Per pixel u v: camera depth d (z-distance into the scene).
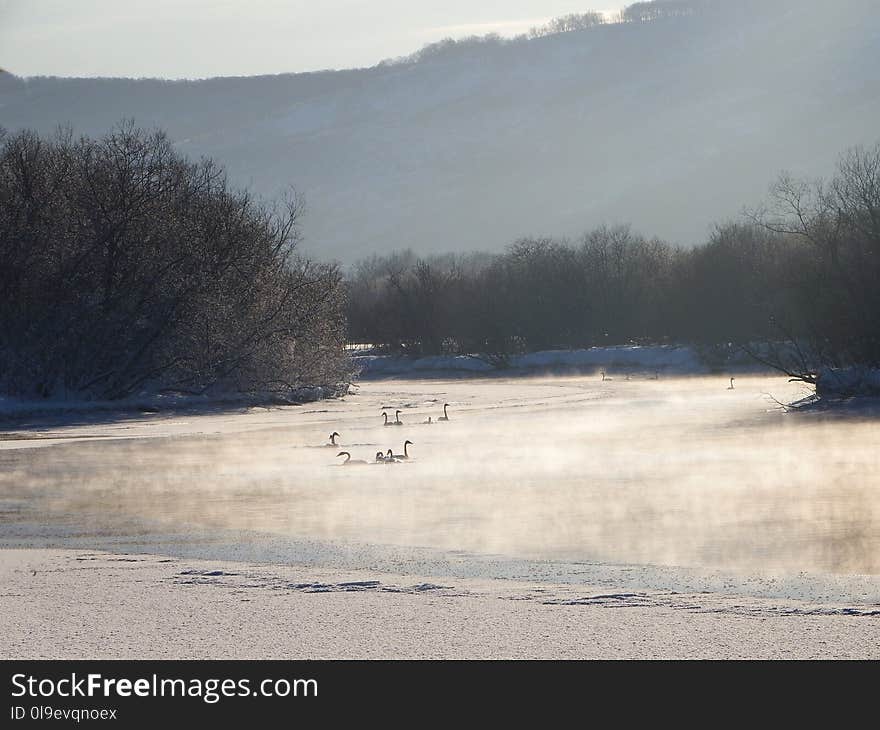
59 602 39.69
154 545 55.91
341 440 134.12
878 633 33.22
